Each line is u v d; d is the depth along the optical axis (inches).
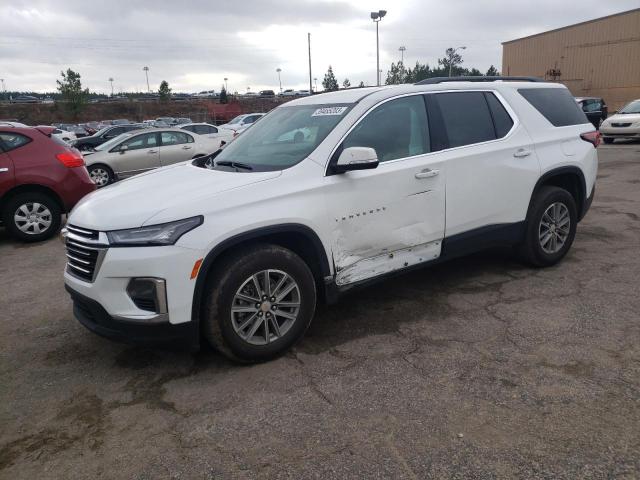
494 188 181.6
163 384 135.1
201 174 155.0
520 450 102.9
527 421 111.7
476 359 138.7
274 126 177.9
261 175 142.8
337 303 181.5
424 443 106.4
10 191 292.0
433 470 98.7
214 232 128.6
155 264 124.3
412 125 167.5
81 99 2363.4
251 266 134.6
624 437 105.1
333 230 147.6
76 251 136.9
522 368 133.0
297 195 141.3
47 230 303.1
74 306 149.2
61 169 300.8
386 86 176.1
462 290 187.9
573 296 176.9
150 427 117.1
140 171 545.6
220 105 2100.1
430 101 173.5
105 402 128.3
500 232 188.1
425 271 210.2
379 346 148.9
